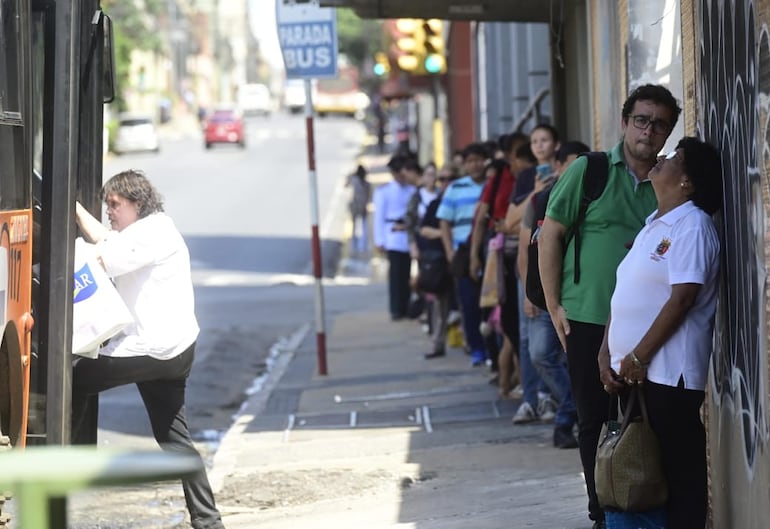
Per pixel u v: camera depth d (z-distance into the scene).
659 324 10.45
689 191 10.66
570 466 16.47
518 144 20.83
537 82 33.41
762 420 9.48
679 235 10.48
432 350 28.69
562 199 12.08
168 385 13.24
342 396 23.61
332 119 181.00
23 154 11.98
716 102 11.12
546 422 19.45
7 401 11.87
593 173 12.02
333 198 82.88
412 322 35.12
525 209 16.92
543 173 17.73
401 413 21.39
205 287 46.94
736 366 10.52
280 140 141.38
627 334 10.72
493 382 23.52
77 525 14.65
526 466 16.64
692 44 12.69
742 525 10.38
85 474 4.96
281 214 74.88
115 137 118.56
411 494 15.53
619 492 10.61
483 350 26.09
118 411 22.70
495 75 46.56
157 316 12.97
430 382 24.53
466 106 63.09
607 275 12.03
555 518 13.80
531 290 12.83
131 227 12.93
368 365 27.53
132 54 148.00
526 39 37.97
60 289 12.43
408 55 44.56
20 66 11.95
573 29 25.59
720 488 11.53
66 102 12.51
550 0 23.66
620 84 18.08
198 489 13.27
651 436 10.62
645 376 10.59
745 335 10.05
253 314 38.81
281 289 46.03
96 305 12.59
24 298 11.95
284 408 22.77
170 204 79.88
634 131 11.81
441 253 27.25
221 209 77.25
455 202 25.41
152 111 177.25
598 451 10.82
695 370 10.55
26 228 12.03
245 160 114.38
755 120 9.41
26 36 12.14
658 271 10.59
